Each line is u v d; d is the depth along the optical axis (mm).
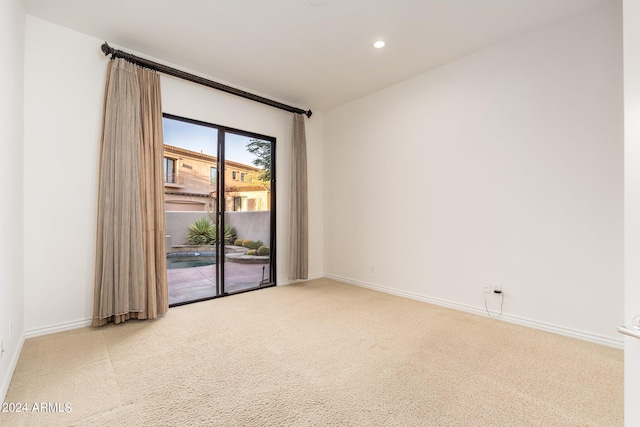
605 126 2355
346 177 4531
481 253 3059
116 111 2750
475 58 3088
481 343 2391
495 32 2736
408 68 3424
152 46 2957
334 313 3115
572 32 2496
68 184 2654
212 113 3672
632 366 816
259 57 3174
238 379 1867
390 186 3920
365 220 4250
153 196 2980
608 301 2354
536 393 1728
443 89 3355
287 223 4488
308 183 4711
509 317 2863
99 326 2699
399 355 2189
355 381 1851
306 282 4555
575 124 2488
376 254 4098
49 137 2559
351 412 1560
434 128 3441
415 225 3641
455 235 3264
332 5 2379
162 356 2158
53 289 2582
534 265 2717
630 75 826
